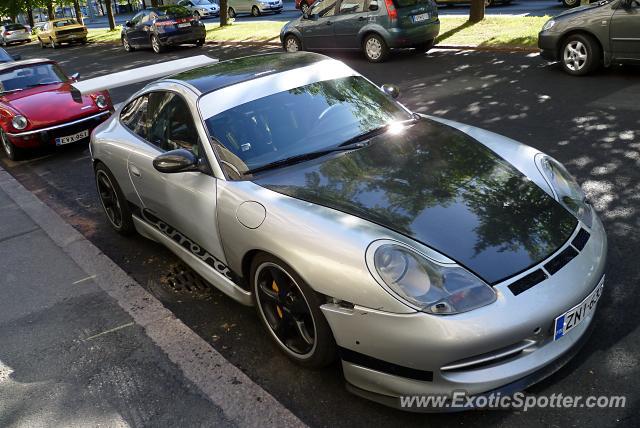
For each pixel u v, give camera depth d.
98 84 5.44
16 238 5.24
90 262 4.52
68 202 6.11
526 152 3.35
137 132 4.28
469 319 2.27
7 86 8.77
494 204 2.78
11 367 3.27
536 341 2.40
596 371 2.67
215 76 3.89
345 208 2.74
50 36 28.61
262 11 27.34
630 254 3.61
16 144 7.84
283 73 3.86
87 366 3.20
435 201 2.77
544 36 8.73
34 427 2.76
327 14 12.38
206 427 2.64
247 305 3.27
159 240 4.24
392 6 11.00
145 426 2.69
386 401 2.50
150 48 20.55
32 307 3.94
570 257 2.58
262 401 2.75
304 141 3.40
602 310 3.09
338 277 2.46
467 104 7.71
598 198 4.49
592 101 7.13
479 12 13.81
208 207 3.23
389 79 9.90
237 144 3.35
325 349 2.68
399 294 2.33
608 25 7.90
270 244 2.72
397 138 3.45
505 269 2.43
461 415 2.52
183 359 3.15
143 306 3.76
